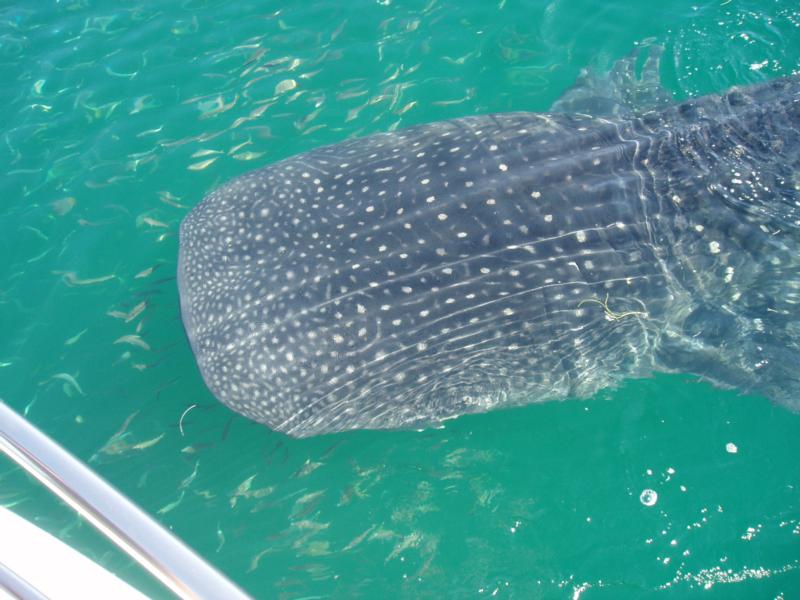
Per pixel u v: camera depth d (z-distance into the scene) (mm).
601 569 3473
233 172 5008
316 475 3828
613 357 3686
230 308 3551
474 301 3422
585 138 3932
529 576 3484
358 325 3377
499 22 5699
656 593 3381
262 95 5418
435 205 3619
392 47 5625
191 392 4148
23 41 5953
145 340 4359
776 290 3744
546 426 3930
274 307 3475
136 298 4535
